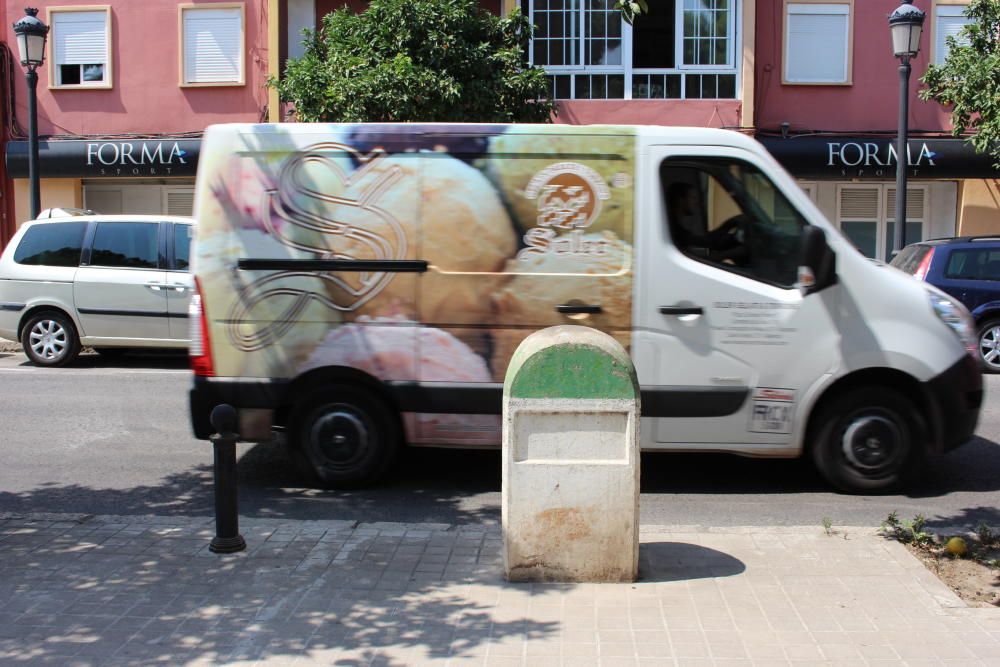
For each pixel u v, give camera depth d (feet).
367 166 20.45
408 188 20.42
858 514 20.15
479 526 18.62
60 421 29.45
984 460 24.71
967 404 20.97
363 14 50.14
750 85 60.85
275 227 20.71
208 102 63.67
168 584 15.15
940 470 23.73
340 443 21.39
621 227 20.16
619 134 20.17
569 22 62.39
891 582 15.25
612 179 20.12
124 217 39.60
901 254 44.98
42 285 39.40
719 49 62.39
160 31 63.52
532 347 15.12
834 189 63.00
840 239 20.54
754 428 20.54
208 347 20.99
